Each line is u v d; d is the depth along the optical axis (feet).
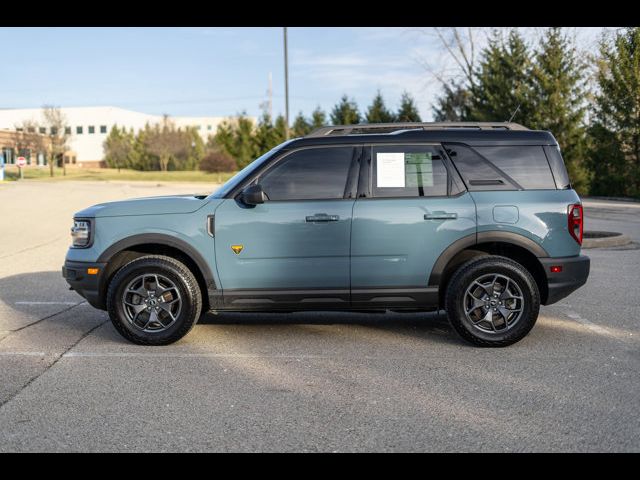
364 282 18.63
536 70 114.62
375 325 21.53
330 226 18.47
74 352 18.08
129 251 19.70
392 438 11.92
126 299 18.65
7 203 85.15
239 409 13.47
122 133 301.84
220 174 220.84
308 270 18.57
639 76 98.43
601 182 108.27
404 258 18.57
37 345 18.90
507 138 19.03
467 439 11.85
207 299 19.49
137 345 18.84
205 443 11.75
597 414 13.05
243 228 18.54
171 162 273.75
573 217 18.65
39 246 44.09
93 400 14.05
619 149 103.09
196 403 13.84
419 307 18.92
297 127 201.67
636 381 15.21
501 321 18.54
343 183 18.81
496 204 18.54
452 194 18.74
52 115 217.77
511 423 12.60
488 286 18.34
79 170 264.31
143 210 18.94
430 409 13.41
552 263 18.51
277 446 11.60
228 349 18.42
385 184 18.81
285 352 18.06
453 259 19.29
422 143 18.95
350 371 16.16
